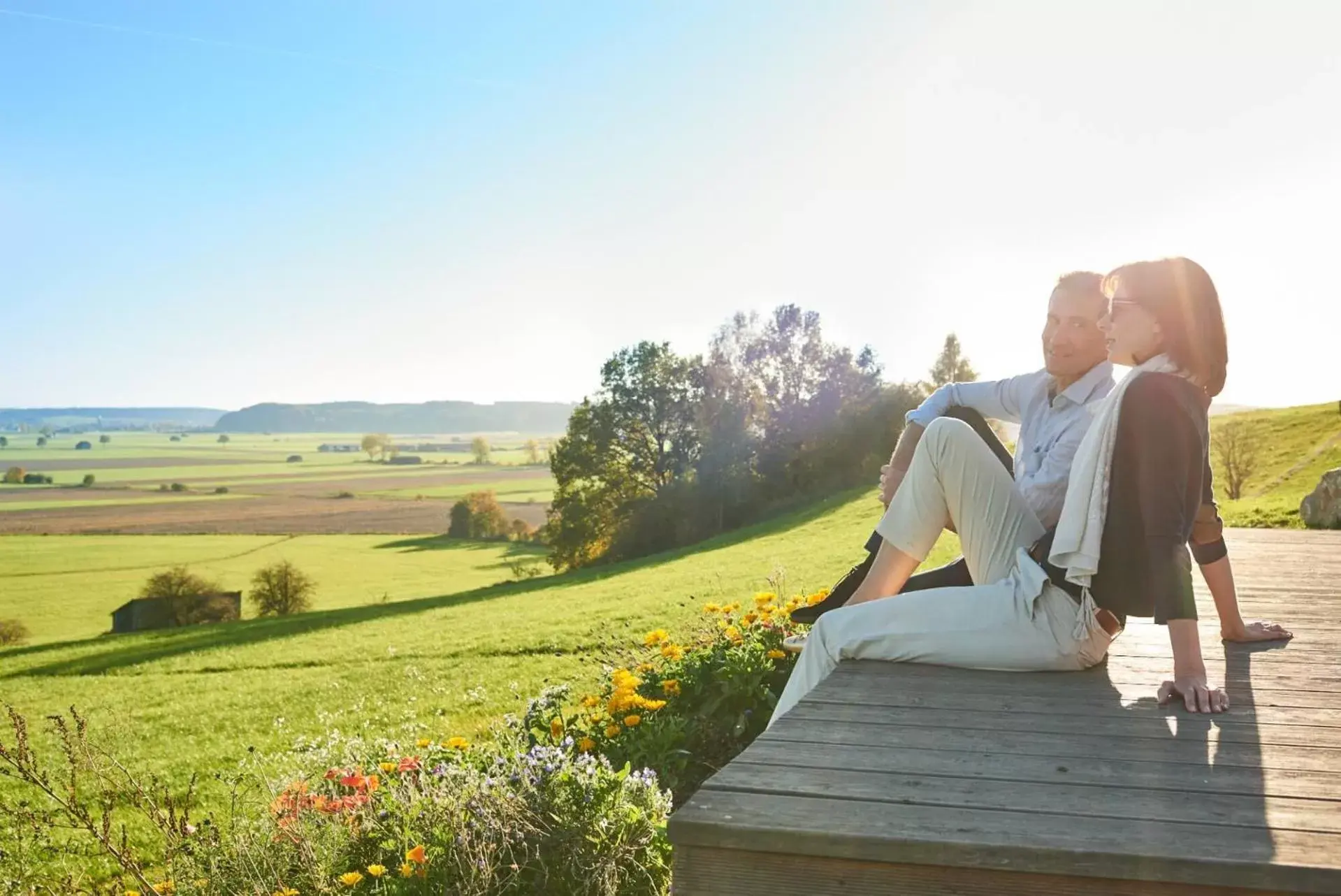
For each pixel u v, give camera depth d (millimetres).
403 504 141375
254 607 58375
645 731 4918
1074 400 3414
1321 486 14477
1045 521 3387
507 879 3451
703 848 1983
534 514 117938
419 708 15336
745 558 33531
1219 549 3645
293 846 4145
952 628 3154
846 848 1896
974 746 2471
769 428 60781
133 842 6363
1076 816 2006
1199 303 2844
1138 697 2922
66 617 60125
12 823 5531
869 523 37906
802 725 2646
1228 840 1877
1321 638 3873
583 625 23281
